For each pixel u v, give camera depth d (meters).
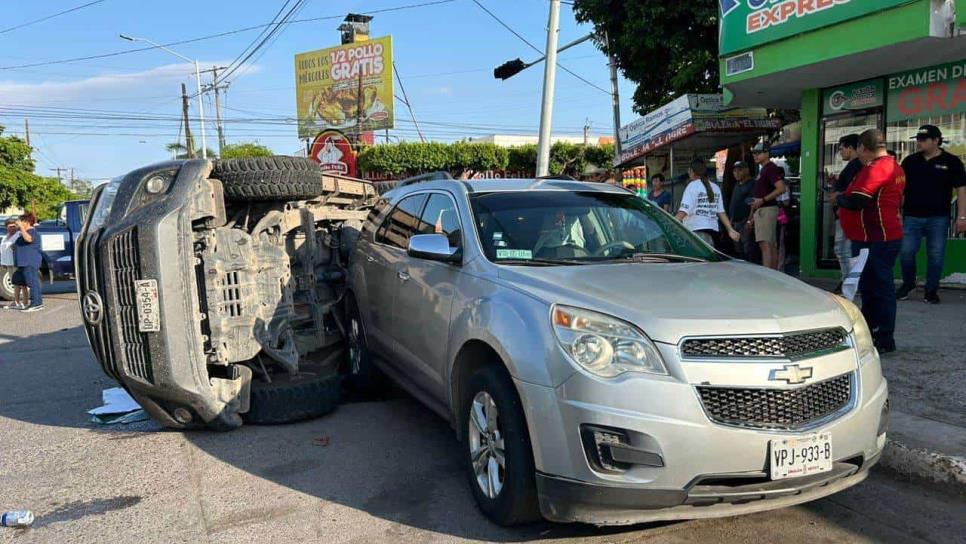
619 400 3.11
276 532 3.75
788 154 16.34
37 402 6.43
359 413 5.82
